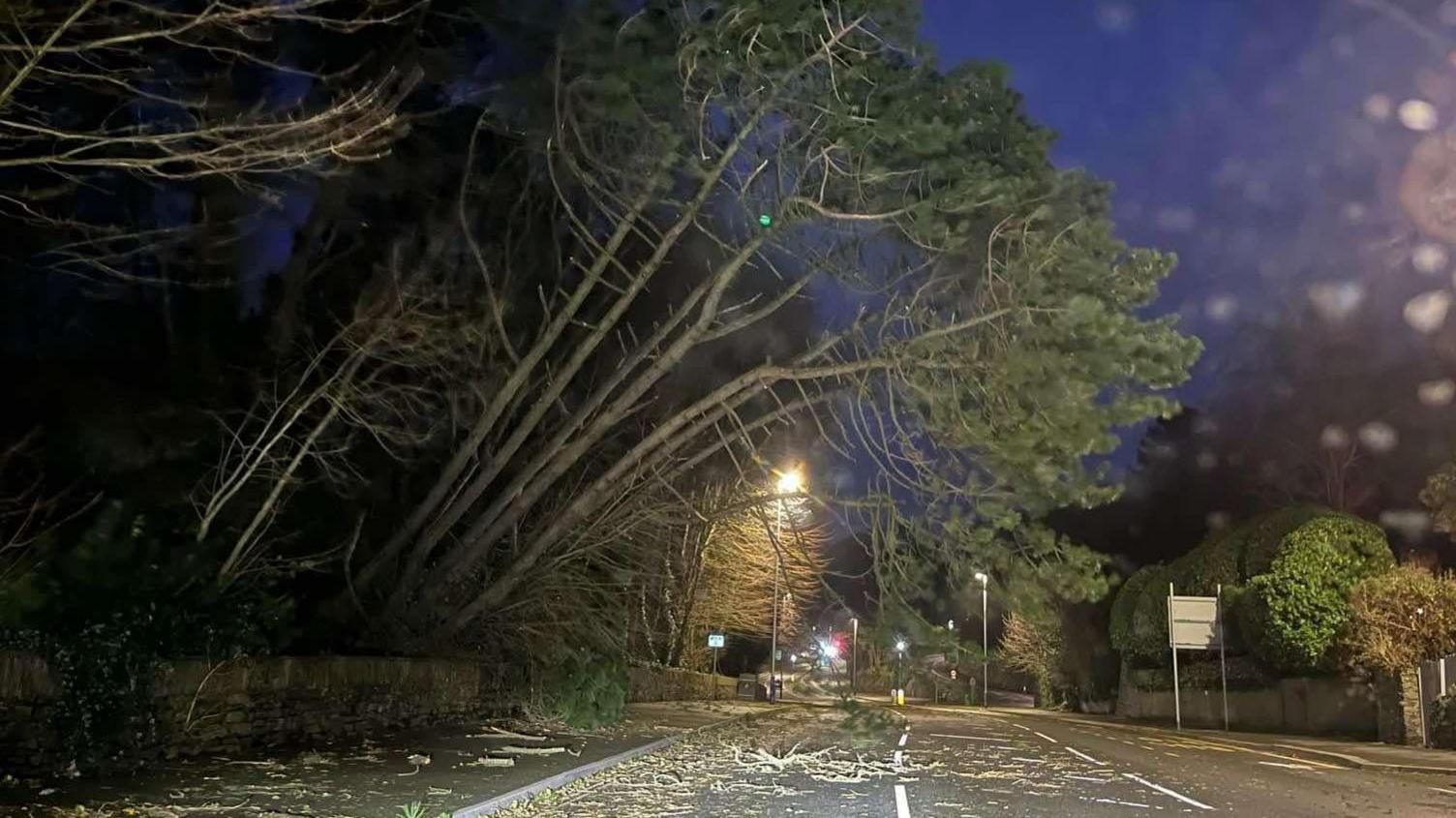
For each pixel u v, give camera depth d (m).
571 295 20.45
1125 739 27.64
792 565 23.20
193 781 11.55
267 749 14.48
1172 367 14.38
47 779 10.81
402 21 16.33
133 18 9.00
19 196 11.22
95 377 16.50
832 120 14.39
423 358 17.88
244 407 18.02
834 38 13.80
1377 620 25.42
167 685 12.57
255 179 14.95
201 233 16.12
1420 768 19.84
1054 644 56.22
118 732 11.67
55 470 15.17
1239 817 12.55
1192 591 37.97
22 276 15.38
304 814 10.10
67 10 8.71
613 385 18.67
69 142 11.59
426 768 13.88
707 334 17.64
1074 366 14.35
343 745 15.77
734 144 15.13
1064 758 20.09
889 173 14.77
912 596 16.22
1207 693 37.78
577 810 11.90
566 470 21.50
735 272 16.83
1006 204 14.56
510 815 11.42
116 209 15.18
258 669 14.52
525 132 17.67
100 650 11.53
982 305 15.69
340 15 15.12
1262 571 33.06
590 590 23.84
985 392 15.36
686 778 15.09
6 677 10.48
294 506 19.23
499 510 19.73
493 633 22.91
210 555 14.99
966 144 14.88
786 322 20.75
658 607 34.81
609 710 21.94
